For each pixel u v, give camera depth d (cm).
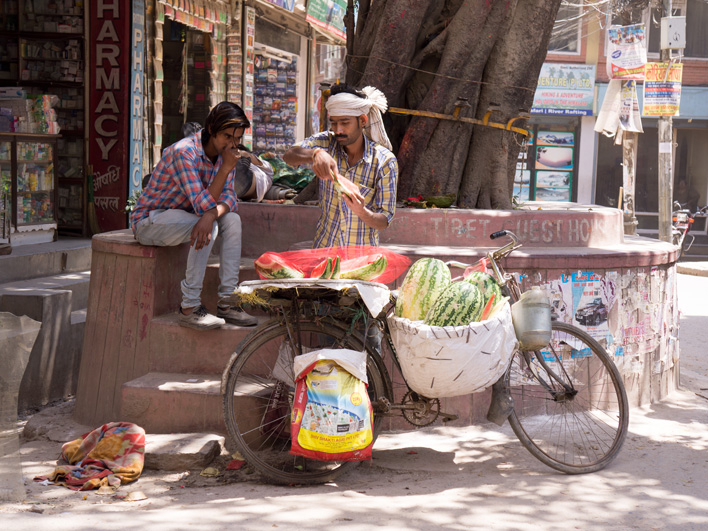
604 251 555
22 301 632
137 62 1076
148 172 1133
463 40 656
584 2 2327
